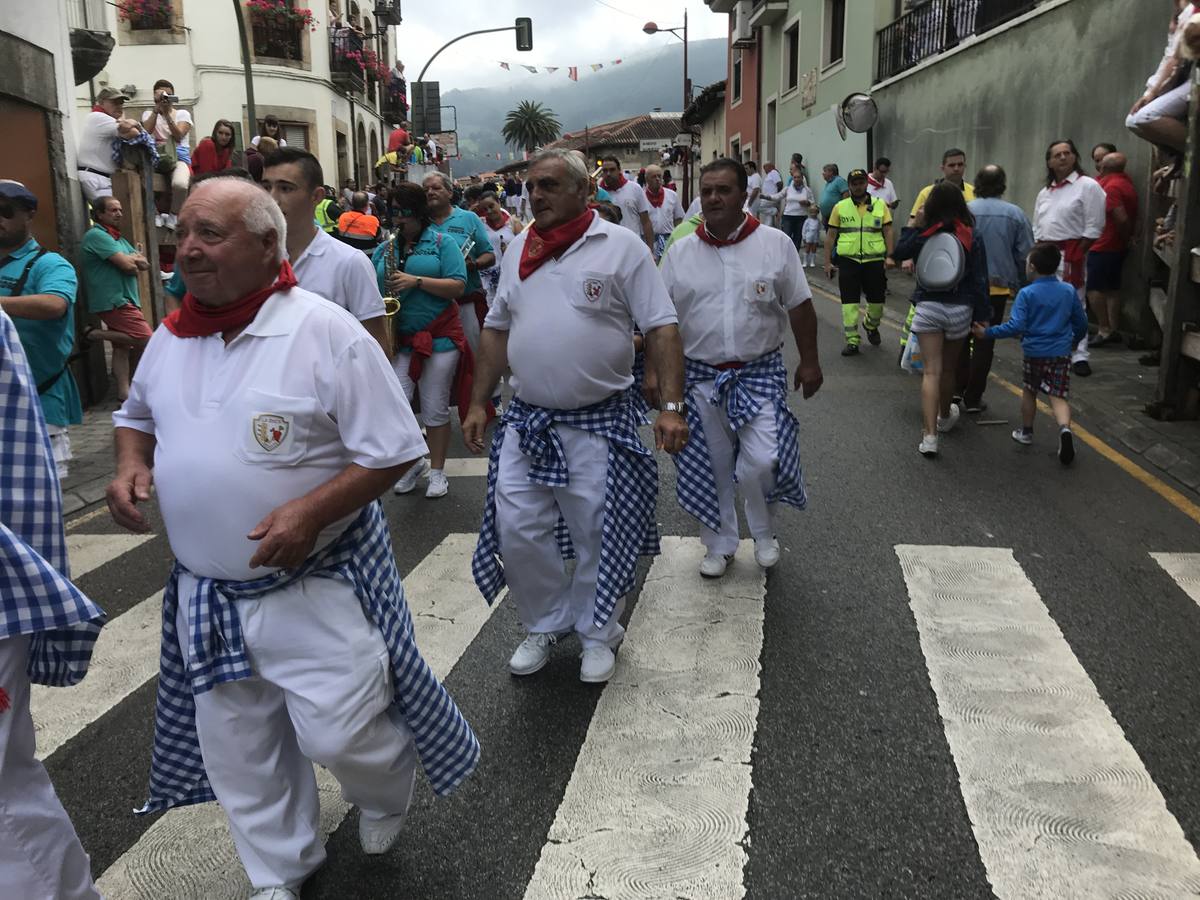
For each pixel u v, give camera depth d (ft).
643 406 12.73
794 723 10.96
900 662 12.35
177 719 8.09
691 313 14.49
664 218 45.24
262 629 7.43
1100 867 8.52
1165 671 12.05
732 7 106.52
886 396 27.71
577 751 10.57
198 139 82.28
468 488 20.63
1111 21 34.58
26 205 17.81
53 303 17.61
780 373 14.85
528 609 12.14
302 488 7.36
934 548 16.21
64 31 29.14
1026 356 21.71
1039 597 14.23
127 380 29.55
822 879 8.47
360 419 7.35
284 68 84.89
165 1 79.97
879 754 10.32
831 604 14.15
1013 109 42.78
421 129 83.56
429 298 19.16
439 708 8.35
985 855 8.70
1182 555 15.78
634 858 8.76
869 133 58.85
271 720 7.84
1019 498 18.84
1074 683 11.69
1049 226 29.73
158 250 35.06
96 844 9.29
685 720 11.06
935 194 21.56
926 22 54.03
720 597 14.46
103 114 31.09
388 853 8.98
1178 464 20.45
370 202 55.01
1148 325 31.24
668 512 18.66
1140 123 23.98
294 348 7.25
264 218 7.30
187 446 7.31
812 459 21.75
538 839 9.17
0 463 6.79
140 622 14.46
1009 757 10.19
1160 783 9.74
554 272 11.32
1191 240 22.57
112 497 7.67
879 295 34.37
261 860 7.88
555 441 11.49
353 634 7.60
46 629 6.68
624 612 14.01
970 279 21.67
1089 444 22.50
